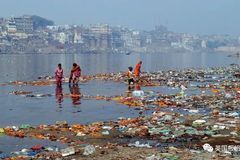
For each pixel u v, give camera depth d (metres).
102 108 36.75
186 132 25.08
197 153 20.02
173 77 71.88
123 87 56.25
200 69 96.44
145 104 38.75
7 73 89.25
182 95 44.06
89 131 25.69
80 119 30.95
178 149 20.92
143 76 71.25
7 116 32.34
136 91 46.78
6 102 40.78
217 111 33.44
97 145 22.19
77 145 22.28
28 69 107.62
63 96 45.81
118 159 19.11
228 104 38.03
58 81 56.84
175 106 37.50
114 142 23.06
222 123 27.89
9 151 21.08
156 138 23.95
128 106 38.06
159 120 29.55
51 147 21.84
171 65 130.50
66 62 160.12
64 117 31.86
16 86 58.22
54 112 34.44
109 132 25.67
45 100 42.38
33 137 24.56
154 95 45.25
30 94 47.78
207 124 27.55
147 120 29.66
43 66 126.31
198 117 30.58
